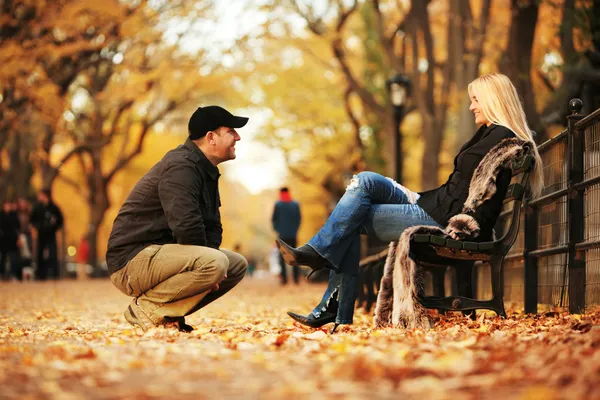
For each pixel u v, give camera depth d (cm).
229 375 379
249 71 2719
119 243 662
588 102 1540
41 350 491
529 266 806
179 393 335
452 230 614
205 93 3469
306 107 3728
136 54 2636
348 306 650
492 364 382
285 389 335
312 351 471
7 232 2661
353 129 3619
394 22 2597
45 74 2370
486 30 1806
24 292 1773
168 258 647
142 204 661
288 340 546
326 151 4019
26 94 2264
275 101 3697
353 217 630
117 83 2803
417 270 614
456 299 624
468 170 630
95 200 3969
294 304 1325
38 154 3659
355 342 507
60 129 2588
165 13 2236
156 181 658
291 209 2283
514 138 612
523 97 1527
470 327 621
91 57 2605
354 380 360
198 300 656
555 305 746
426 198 646
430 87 2103
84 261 4206
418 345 476
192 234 645
